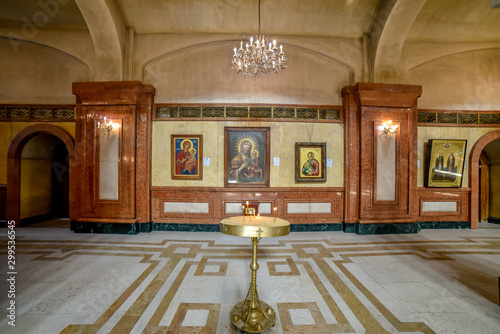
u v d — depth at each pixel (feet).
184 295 9.60
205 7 18.40
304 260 13.41
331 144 20.11
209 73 20.17
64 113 20.81
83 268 12.17
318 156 19.90
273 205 19.75
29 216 22.43
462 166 21.18
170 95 20.08
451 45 20.86
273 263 12.94
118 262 12.97
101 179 18.94
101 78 19.38
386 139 19.39
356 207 19.56
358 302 9.21
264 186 19.74
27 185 22.15
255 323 7.52
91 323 7.82
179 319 8.06
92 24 17.63
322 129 20.12
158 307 8.76
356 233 19.19
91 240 16.97
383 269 12.27
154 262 13.00
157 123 19.83
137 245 15.88
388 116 19.43
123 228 18.70
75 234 18.56
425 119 21.35
